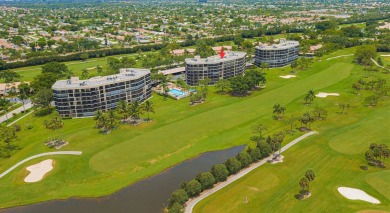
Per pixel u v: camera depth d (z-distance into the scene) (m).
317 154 139.50
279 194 113.31
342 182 119.38
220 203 109.44
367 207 105.50
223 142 154.88
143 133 164.38
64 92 181.62
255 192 114.75
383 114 179.12
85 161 139.50
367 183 118.44
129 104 191.25
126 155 143.75
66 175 130.00
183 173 130.62
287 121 174.25
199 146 151.38
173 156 143.00
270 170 128.25
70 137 161.38
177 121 178.00
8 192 120.06
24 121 185.50
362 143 147.62
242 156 129.62
